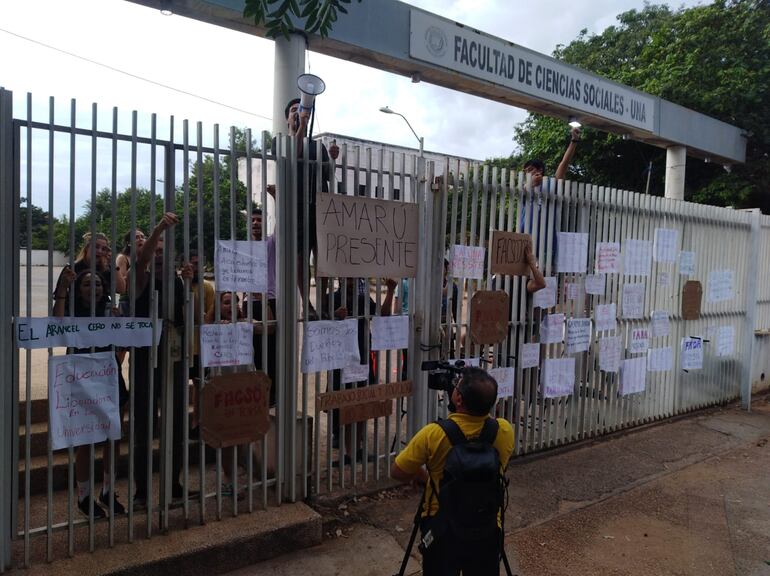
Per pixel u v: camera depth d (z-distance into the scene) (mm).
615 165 13867
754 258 8008
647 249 6574
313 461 4277
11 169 3025
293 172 3945
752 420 7371
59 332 3127
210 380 3623
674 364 7172
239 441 3756
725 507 4793
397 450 4777
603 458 5758
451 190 4938
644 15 16578
